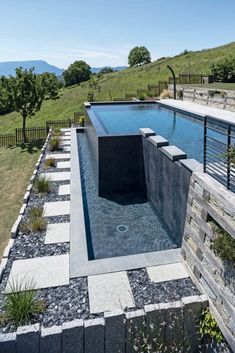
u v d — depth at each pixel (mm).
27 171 14039
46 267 5848
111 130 12023
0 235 8250
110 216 8594
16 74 18672
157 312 4605
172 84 25797
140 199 9688
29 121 33062
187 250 5609
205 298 4840
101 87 42000
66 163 12039
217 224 4699
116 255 6824
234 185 4723
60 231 7113
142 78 41250
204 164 5375
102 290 5234
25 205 8414
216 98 17422
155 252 6254
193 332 4824
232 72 26109
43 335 4297
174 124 13523
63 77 64812
